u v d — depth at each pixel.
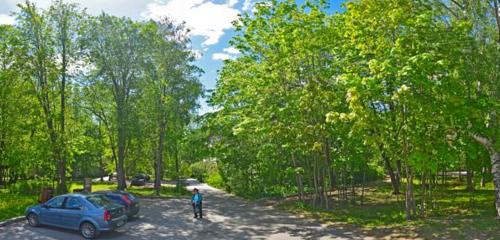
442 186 29.20
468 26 14.21
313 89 19.17
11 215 19.33
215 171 60.81
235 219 20.39
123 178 36.88
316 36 19.81
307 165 26.50
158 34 34.75
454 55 13.95
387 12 14.62
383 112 15.58
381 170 33.44
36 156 29.41
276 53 21.02
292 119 20.70
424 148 14.31
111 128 37.94
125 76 34.72
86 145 34.75
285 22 20.61
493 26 15.78
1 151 30.81
